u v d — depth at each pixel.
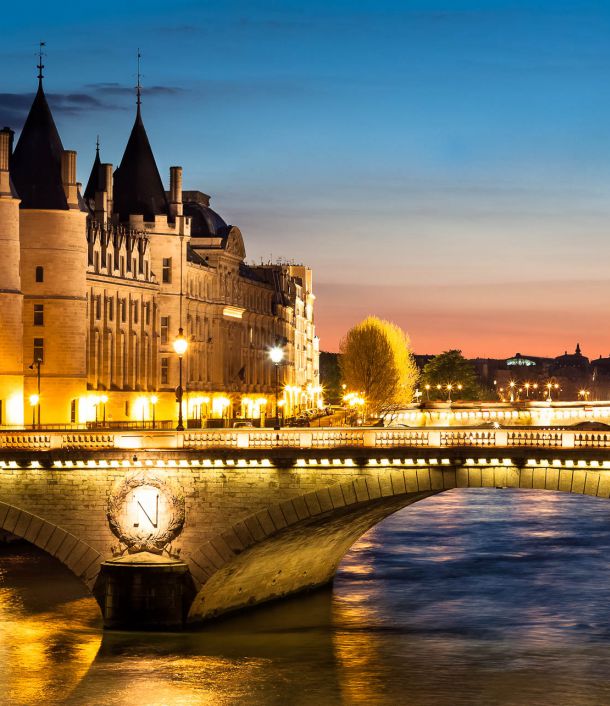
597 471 82.75
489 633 94.19
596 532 144.75
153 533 91.06
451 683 81.88
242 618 98.56
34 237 168.50
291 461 88.50
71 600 104.38
